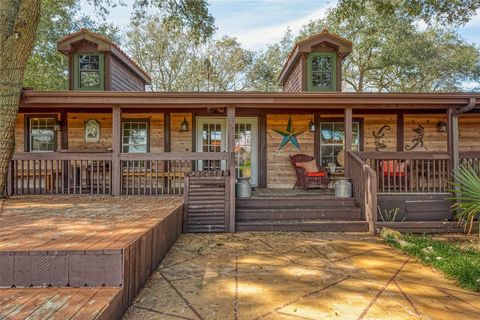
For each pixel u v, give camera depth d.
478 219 5.59
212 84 20.91
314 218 6.23
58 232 3.24
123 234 3.14
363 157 6.64
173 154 6.73
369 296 3.04
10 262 2.51
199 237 5.43
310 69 8.90
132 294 2.80
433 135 8.73
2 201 5.94
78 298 2.28
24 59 6.30
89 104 6.66
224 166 8.85
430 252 4.37
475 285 3.24
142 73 10.97
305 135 8.76
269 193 7.26
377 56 17.38
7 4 6.16
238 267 3.83
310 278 3.49
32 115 8.47
